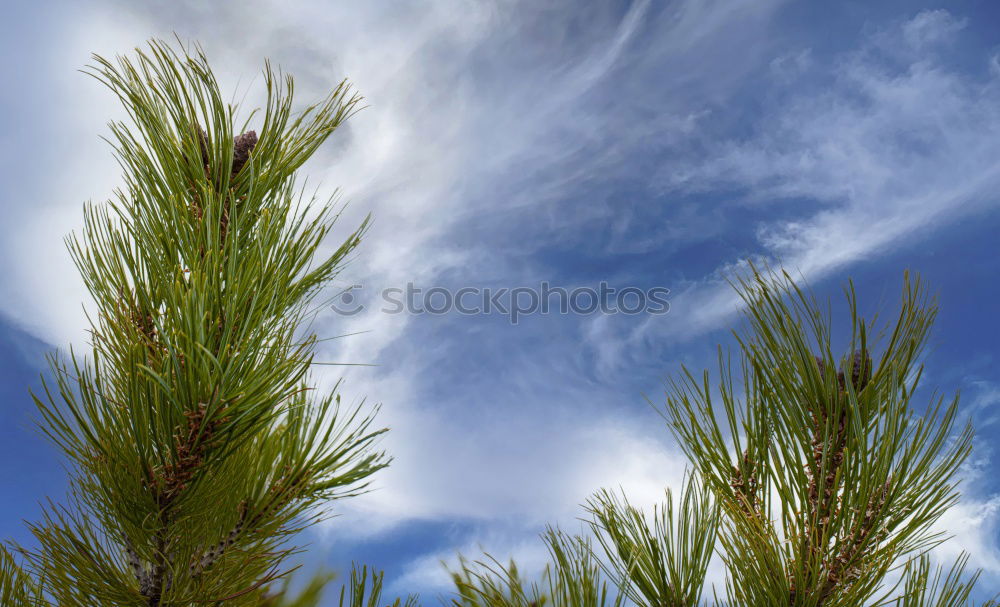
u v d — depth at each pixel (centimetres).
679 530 134
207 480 125
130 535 129
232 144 139
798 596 115
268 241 125
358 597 121
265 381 116
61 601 137
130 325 129
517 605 130
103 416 121
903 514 120
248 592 146
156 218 132
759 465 126
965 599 114
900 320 121
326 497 147
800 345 120
